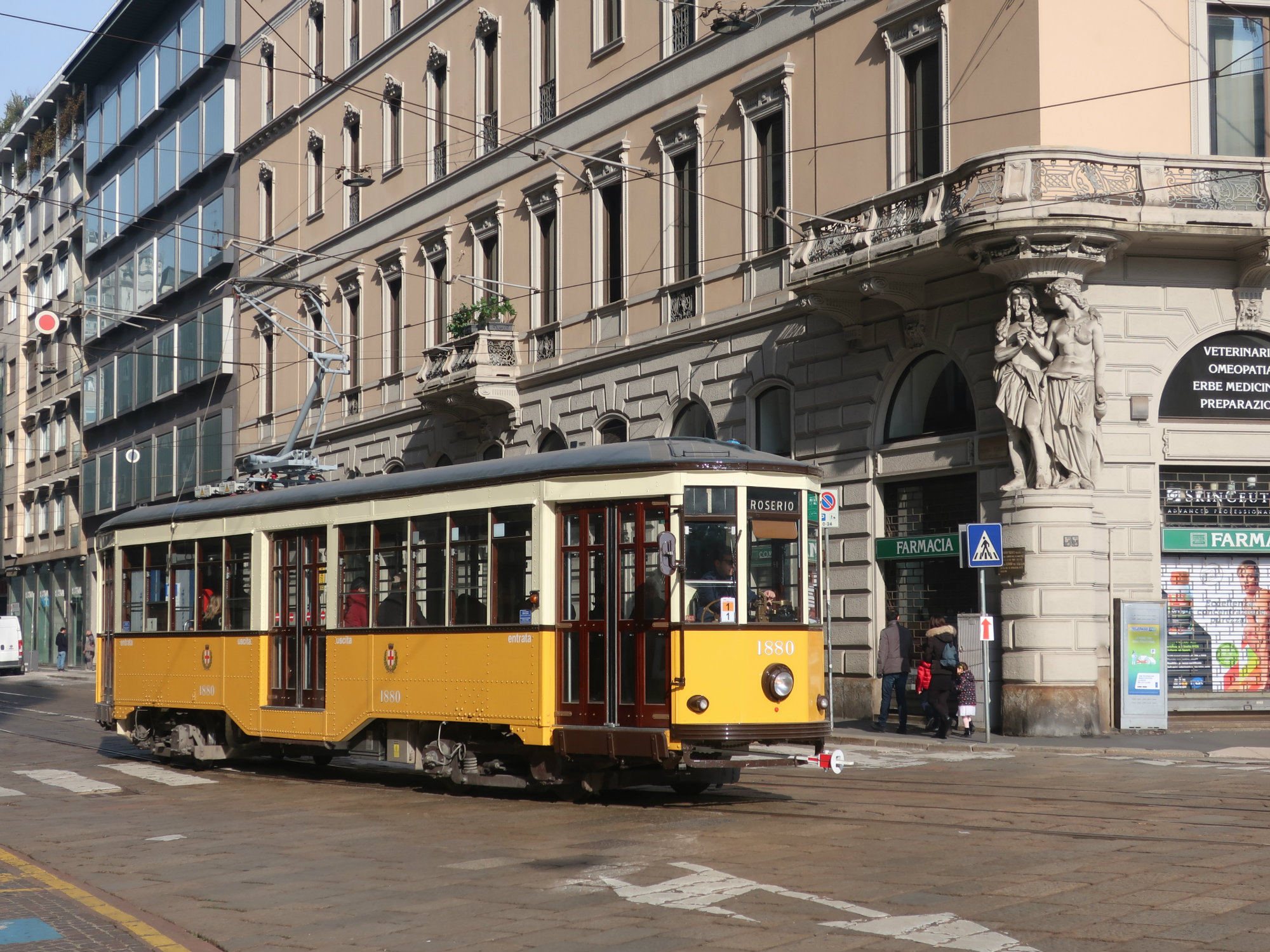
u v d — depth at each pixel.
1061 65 20.42
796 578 13.38
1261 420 21.22
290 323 43.62
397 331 38.06
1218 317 21.02
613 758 13.10
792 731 13.01
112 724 20.75
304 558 16.86
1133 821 11.34
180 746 18.58
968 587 21.84
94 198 60.09
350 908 8.73
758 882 9.08
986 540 19.36
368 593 15.77
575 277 30.53
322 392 41.41
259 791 15.53
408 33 37.25
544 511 13.70
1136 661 20.20
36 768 18.58
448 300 35.31
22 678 51.38
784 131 24.89
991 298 21.11
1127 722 20.14
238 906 8.91
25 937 8.09
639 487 13.08
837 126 23.81
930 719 20.86
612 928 7.91
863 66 23.31
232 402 47.75
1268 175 20.06
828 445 24.12
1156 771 15.51
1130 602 20.23
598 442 29.67
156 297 53.25
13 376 70.56
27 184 68.94
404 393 37.19
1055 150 19.45
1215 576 21.39
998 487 21.03
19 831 12.65
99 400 58.97
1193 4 21.08
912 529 22.88
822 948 7.32
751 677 12.90
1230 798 12.80
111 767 18.70
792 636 13.20
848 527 23.72
